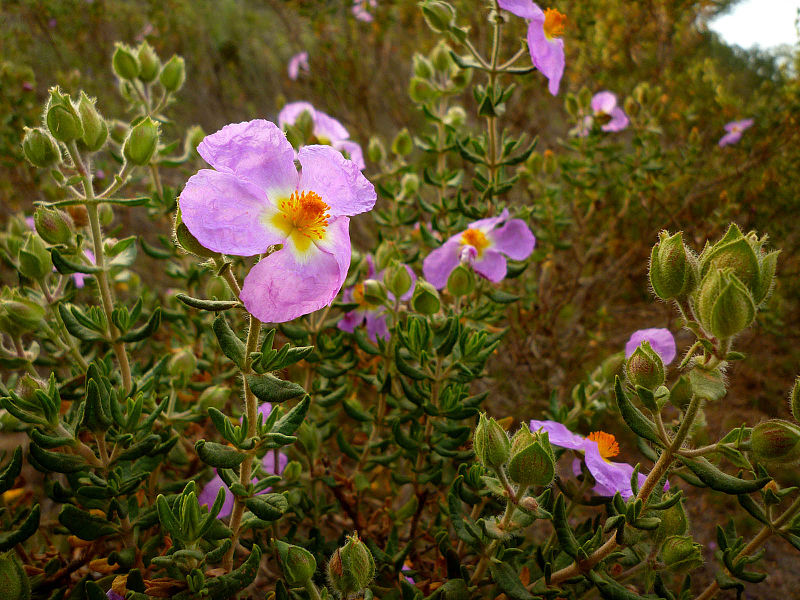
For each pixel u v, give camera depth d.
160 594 0.18
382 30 0.58
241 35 0.77
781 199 0.47
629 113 0.44
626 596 0.17
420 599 0.19
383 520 0.26
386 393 0.26
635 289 0.55
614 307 0.53
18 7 0.57
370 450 0.28
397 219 0.36
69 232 0.19
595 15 0.50
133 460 0.20
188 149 0.31
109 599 0.20
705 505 0.36
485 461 0.17
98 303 0.33
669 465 0.16
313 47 0.67
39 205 0.18
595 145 0.43
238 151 0.14
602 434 0.22
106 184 0.43
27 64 0.53
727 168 0.51
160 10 0.65
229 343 0.15
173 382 0.25
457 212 0.34
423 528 0.28
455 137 0.30
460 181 0.35
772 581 0.33
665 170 0.47
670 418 0.38
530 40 0.26
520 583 0.19
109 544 0.25
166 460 0.26
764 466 0.17
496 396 0.40
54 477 0.29
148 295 0.35
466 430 0.24
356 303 0.26
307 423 0.25
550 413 0.26
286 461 0.24
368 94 0.61
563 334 0.49
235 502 0.18
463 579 0.20
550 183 0.45
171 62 0.28
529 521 0.17
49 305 0.22
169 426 0.23
